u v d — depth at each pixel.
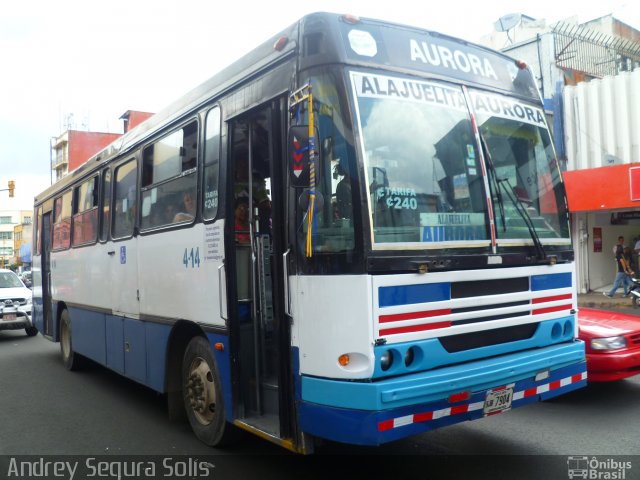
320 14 3.87
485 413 3.81
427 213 3.82
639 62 20.28
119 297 6.92
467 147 4.18
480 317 3.95
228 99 4.77
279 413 4.01
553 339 4.49
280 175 4.18
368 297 3.45
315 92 3.78
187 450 5.18
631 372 5.93
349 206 3.58
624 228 18.64
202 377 5.24
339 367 3.53
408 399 3.42
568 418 5.69
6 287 14.29
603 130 16.72
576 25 19.92
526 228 4.36
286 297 3.93
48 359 10.67
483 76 4.53
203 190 5.07
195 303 5.13
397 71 3.98
